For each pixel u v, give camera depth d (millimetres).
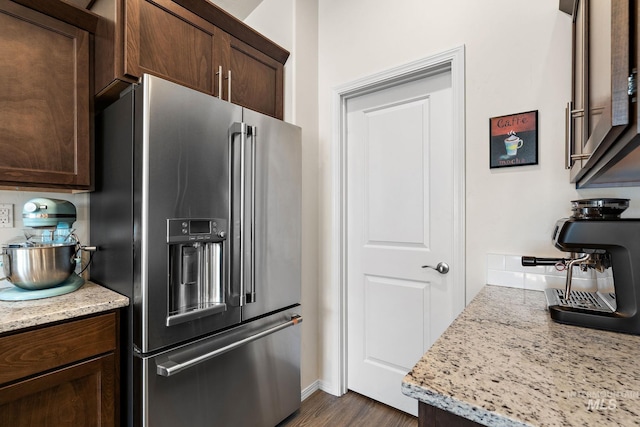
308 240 2072
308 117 2084
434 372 603
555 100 1338
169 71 1390
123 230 1289
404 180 1879
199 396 1336
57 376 1069
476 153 1531
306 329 2053
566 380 569
